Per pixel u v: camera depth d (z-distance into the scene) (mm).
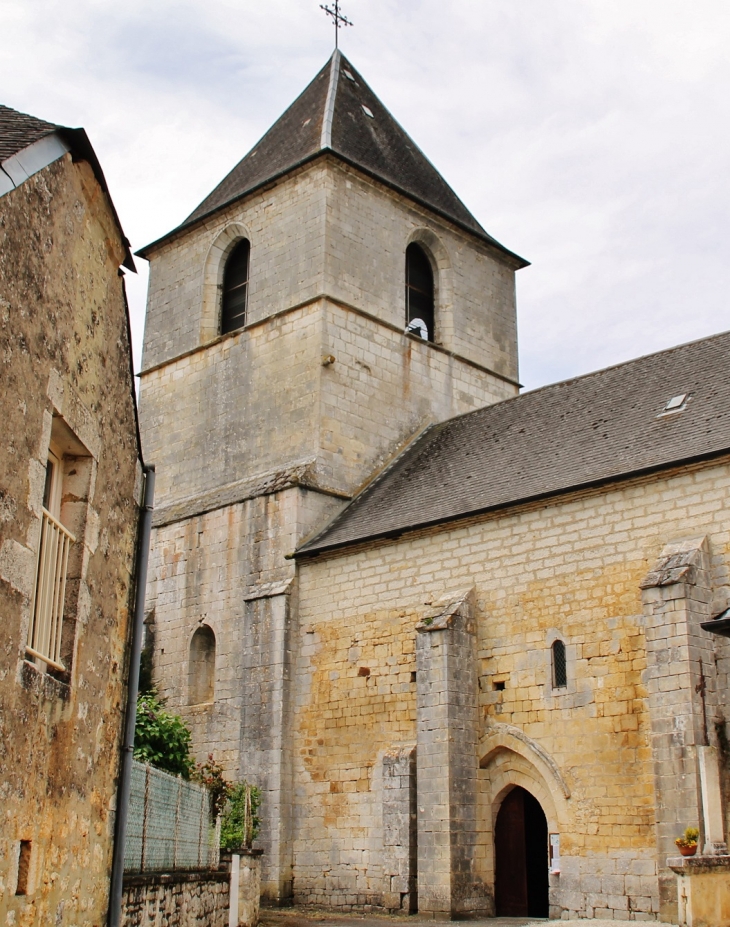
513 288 36000
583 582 20984
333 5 36844
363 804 23266
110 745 11211
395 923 19984
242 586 27516
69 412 9797
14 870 8391
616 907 18953
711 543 19375
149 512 12977
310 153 31266
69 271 9828
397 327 31359
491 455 26328
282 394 29672
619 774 19547
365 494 28391
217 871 15930
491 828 21500
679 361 25297
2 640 8062
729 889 15125
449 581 23172
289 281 30812
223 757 26406
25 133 8867
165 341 34031
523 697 21328
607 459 22328
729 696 18422
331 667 24875
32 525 8680
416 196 32812
